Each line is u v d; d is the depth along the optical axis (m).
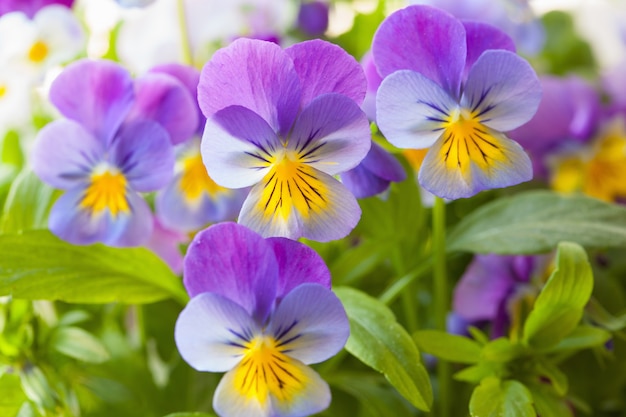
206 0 0.33
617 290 0.29
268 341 0.22
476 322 0.30
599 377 0.29
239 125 0.21
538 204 0.27
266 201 0.22
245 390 0.21
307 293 0.21
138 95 0.25
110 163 0.25
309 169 0.22
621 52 0.41
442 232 0.27
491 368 0.24
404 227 0.27
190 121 0.25
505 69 0.22
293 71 0.21
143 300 0.25
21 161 0.32
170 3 0.33
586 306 0.26
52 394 0.25
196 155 0.27
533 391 0.24
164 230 0.27
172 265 0.27
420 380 0.22
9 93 0.30
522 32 0.35
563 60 0.45
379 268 0.30
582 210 0.27
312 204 0.22
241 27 0.34
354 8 0.37
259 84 0.21
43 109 0.32
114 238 0.25
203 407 0.28
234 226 0.21
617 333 0.26
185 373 0.28
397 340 0.23
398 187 0.27
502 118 0.22
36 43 0.30
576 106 0.33
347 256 0.26
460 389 0.28
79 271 0.25
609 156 0.34
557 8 0.45
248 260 0.22
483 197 0.31
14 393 0.25
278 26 0.35
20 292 0.24
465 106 0.22
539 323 0.24
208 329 0.21
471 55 0.23
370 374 0.28
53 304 0.28
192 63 0.29
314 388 0.22
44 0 0.31
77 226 0.25
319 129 0.22
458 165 0.22
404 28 0.22
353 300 0.24
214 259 0.21
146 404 0.28
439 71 0.23
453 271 0.31
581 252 0.24
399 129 0.22
